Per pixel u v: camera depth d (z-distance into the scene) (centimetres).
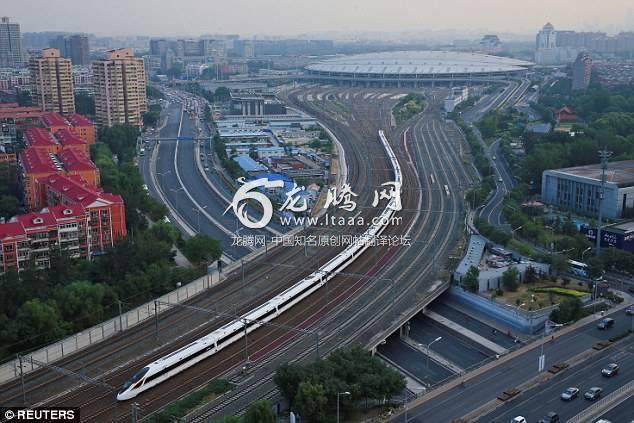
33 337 18438
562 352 17438
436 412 14562
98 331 19425
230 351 18238
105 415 15038
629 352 17338
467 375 16288
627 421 14025
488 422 14088
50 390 16250
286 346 18500
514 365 16775
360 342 18700
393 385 15000
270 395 15725
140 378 15912
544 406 14662
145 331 19675
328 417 14350
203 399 15488
